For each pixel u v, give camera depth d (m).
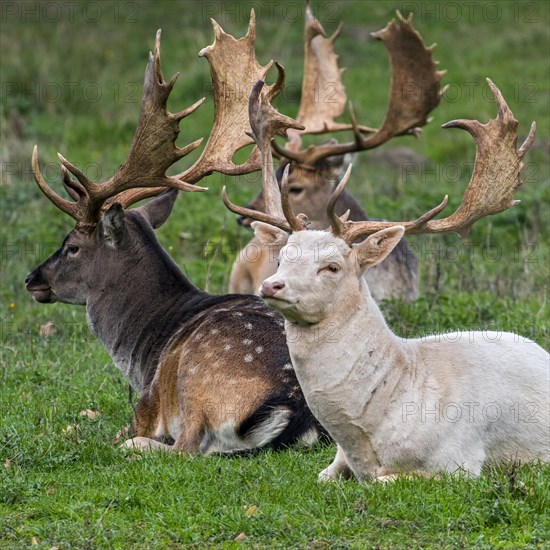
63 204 12.01
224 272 17.25
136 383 11.93
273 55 32.59
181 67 32.12
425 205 20.58
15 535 8.34
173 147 11.56
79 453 10.13
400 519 8.33
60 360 13.31
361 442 9.17
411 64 17.22
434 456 9.07
